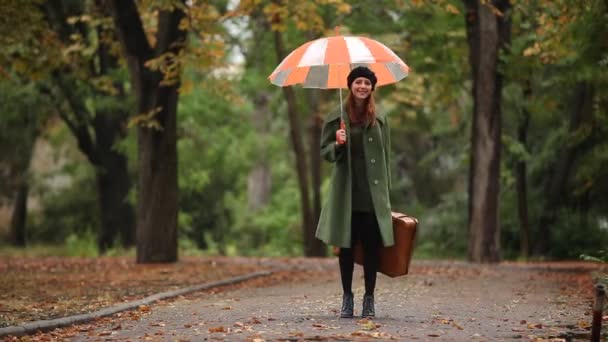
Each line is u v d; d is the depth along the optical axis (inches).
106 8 735.1
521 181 975.0
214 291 491.5
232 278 557.0
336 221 322.7
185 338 279.9
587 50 611.2
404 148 1384.1
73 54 823.1
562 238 1031.6
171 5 645.9
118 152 1033.5
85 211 1346.0
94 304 413.7
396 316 338.0
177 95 727.1
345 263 329.7
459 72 893.2
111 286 515.8
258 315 341.7
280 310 360.8
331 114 329.1
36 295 461.1
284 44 1003.3
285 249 1350.9
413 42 872.3
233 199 1413.6
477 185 755.4
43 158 1477.6
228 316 341.4
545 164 1066.7
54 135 1254.3
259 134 1488.7
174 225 732.0
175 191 732.0
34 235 1369.3
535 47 674.2
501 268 683.4
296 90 1069.1
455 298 425.7
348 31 852.6
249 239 1409.9
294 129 1024.2
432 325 309.7
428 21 835.4
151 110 706.2
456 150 1270.9
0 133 1117.7
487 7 746.8
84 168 1215.6
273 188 1748.3
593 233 1029.8
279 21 676.7
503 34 754.8
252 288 513.0
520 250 1077.1
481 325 315.3
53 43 780.6
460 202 1185.4
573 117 946.7
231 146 1337.4
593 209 1085.1
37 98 1000.9
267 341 267.6
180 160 1193.4
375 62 317.1
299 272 649.6
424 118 1073.5
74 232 1346.0
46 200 1371.8
